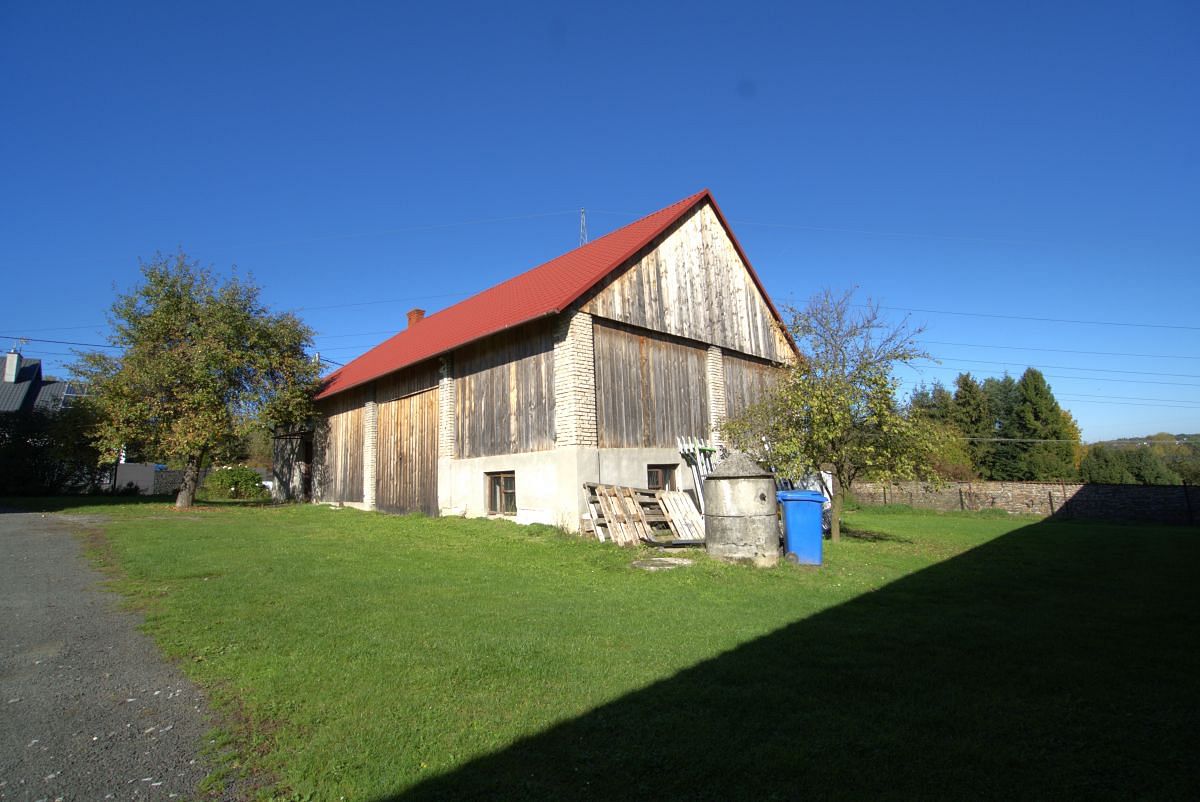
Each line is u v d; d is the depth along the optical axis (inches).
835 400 495.8
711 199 707.4
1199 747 145.4
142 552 409.1
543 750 141.3
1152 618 268.4
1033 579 368.2
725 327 705.6
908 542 565.6
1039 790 126.5
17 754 141.9
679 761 136.0
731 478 401.7
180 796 125.0
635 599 296.7
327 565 373.7
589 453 521.3
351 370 954.7
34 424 1063.0
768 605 288.2
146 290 809.5
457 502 633.6
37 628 237.8
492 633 231.0
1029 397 1809.8
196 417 778.2
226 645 214.2
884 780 129.3
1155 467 1664.6
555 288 589.6
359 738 146.8
